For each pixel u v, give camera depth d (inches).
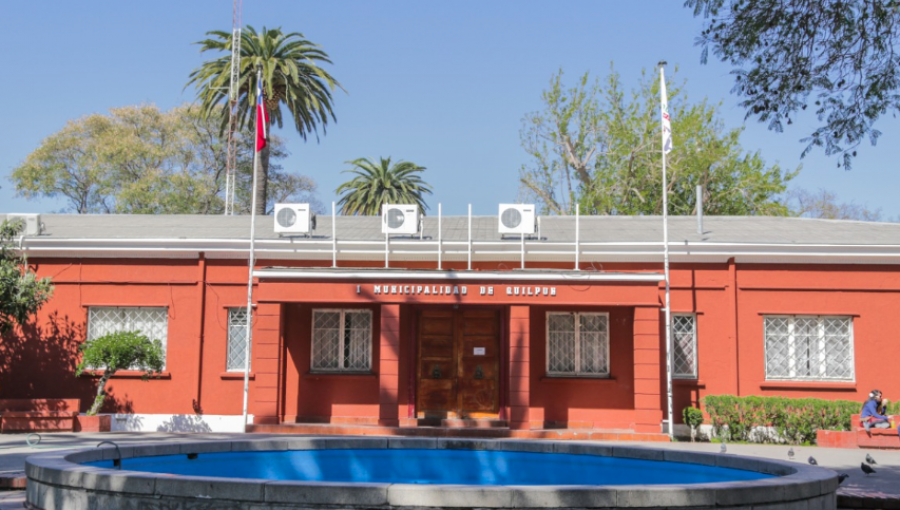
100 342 710.5
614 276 698.8
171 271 769.6
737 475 360.8
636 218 869.8
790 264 743.7
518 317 703.7
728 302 743.1
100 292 769.6
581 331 748.0
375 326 754.8
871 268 740.0
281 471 401.7
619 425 729.6
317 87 1551.4
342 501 262.1
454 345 751.1
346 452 411.5
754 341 738.8
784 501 281.3
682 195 1556.3
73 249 767.1
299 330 756.0
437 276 700.7
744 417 700.0
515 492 259.1
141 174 1878.7
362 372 752.3
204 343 761.6
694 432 716.0
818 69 459.5
